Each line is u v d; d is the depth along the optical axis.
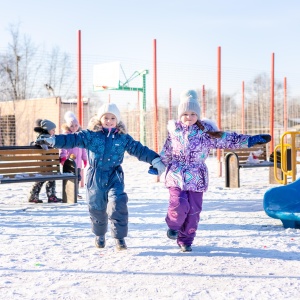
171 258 4.25
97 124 4.60
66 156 8.43
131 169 16.66
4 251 4.59
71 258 4.30
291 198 5.95
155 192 9.58
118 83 24.86
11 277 3.71
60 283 3.55
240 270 3.86
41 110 24.45
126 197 4.53
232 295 3.24
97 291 3.35
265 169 15.44
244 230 5.57
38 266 4.03
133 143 4.64
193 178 4.47
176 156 4.58
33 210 7.38
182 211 4.41
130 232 5.49
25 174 7.92
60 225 6.05
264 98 21.92
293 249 4.57
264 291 3.32
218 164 13.09
